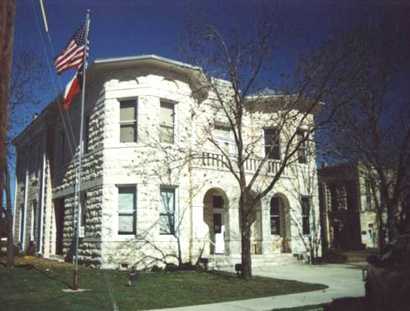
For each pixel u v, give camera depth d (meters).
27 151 33.25
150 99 19.83
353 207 35.72
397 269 8.54
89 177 20.94
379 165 17.27
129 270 18.08
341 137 17.78
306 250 24.11
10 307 10.45
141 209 19.09
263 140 23.12
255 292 13.36
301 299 12.14
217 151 21.89
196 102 21.45
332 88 16.52
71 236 22.44
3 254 26.98
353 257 26.92
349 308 10.56
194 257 19.97
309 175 24.98
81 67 15.30
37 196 29.19
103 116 20.19
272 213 24.64
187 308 10.89
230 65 16.95
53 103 25.73
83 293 12.47
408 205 18.69
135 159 19.45
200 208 20.61
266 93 19.08
